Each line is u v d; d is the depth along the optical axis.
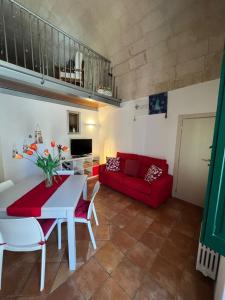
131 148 4.10
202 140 2.80
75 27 3.40
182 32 2.64
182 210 2.77
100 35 3.48
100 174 3.86
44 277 1.43
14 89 3.03
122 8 2.78
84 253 1.77
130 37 3.25
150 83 3.48
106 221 2.41
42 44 3.64
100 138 5.00
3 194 1.79
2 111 2.92
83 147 4.39
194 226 2.31
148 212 2.69
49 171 2.02
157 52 3.13
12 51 4.30
